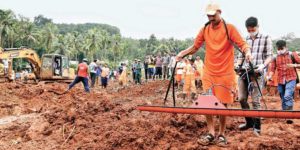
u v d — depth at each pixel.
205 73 5.88
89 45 95.12
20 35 82.75
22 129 7.64
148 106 5.40
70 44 99.81
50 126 7.44
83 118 7.60
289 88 8.48
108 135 6.33
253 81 6.37
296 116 4.14
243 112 4.52
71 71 27.95
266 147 5.72
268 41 6.53
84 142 6.37
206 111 4.82
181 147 5.79
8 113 10.45
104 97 14.59
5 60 23.39
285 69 8.54
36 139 7.01
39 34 87.25
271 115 4.31
